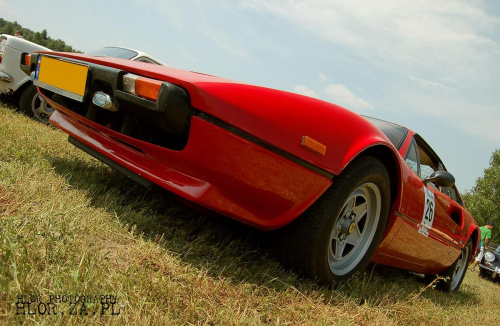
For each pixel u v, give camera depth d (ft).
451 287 13.55
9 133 9.96
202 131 5.22
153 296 4.21
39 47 15.48
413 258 9.69
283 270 6.46
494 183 117.70
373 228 7.39
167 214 7.20
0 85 14.89
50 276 3.80
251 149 5.38
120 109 6.09
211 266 5.58
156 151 5.71
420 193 8.58
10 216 4.91
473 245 14.40
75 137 7.24
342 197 6.28
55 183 6.59
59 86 7.00
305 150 5.75
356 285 7.14
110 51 16.06
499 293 21.03
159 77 5.43
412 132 9.57
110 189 7.20
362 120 6.75
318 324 5.07
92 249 4.71
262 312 5.03
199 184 5.55
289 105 5.82
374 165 6.70
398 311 6.89
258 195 5.69
